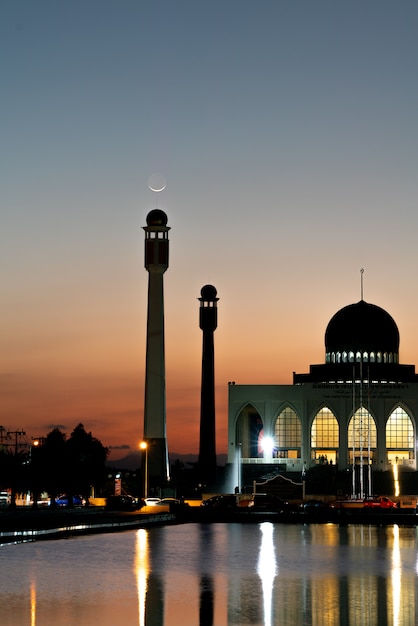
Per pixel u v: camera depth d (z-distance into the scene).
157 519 142.75
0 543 103.69
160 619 57.69
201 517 155.75
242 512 158.62
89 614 59.09
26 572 77.69
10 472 178.50
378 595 67.00
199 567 82.31
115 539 111.31
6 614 59.03
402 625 56.09
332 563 86.56
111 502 163.88
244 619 57.81
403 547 103.31
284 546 103.69
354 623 56.72
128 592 67.50
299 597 65.88
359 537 118.50
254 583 72.69
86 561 85.56
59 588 69.06
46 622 56.72
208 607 61.69
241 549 99.25
